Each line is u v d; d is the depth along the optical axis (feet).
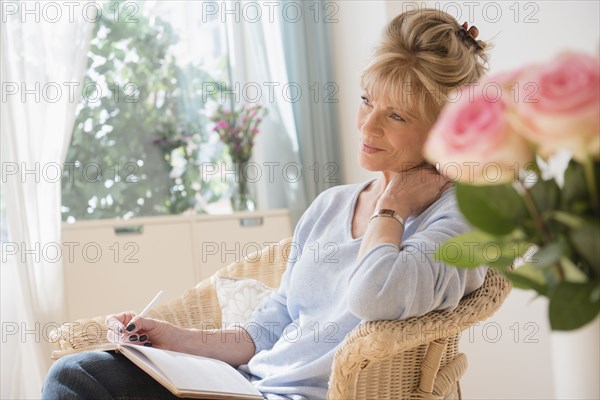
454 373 4.85
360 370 4.25
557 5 6.98
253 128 11.28
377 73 4.98
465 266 2.42
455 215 4.64
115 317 5.54
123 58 11.11
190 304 6.50
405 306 4.25
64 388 4.48
